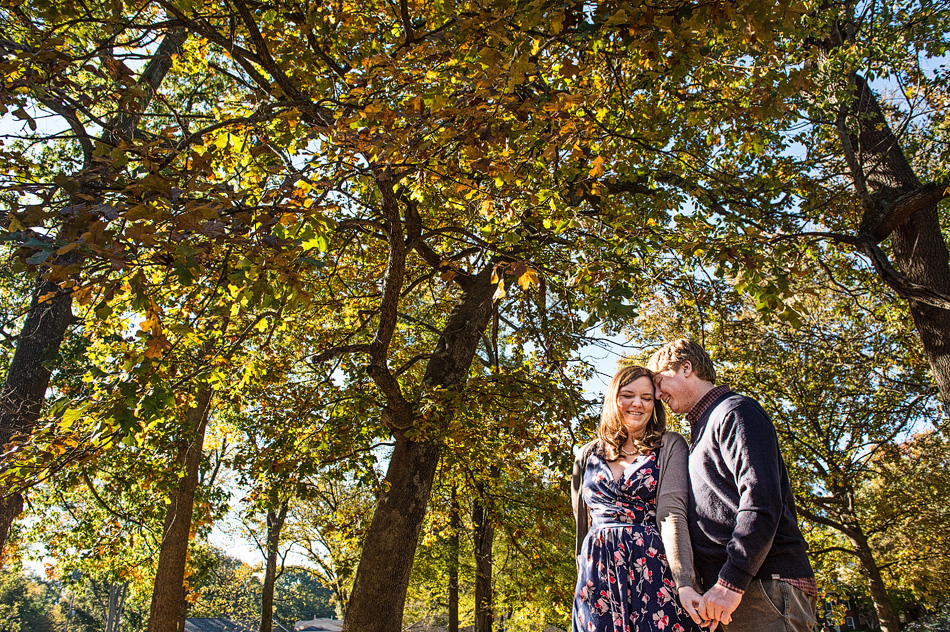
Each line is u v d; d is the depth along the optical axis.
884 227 8.52
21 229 3.06
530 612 13.73
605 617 2.24
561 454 8.52
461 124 4.29
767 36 3.82
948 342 8.35
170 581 12.06
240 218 3.57
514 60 3.88
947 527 13.94
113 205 3.15
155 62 9.71
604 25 3.72
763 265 4.29
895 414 13.97
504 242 6.24
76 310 9.46
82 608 50.06
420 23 6.26
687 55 4.19
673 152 8.21
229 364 7.87
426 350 11.74
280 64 5.88
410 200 7.33
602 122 6.71
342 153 4.38
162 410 4.27
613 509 2.36
